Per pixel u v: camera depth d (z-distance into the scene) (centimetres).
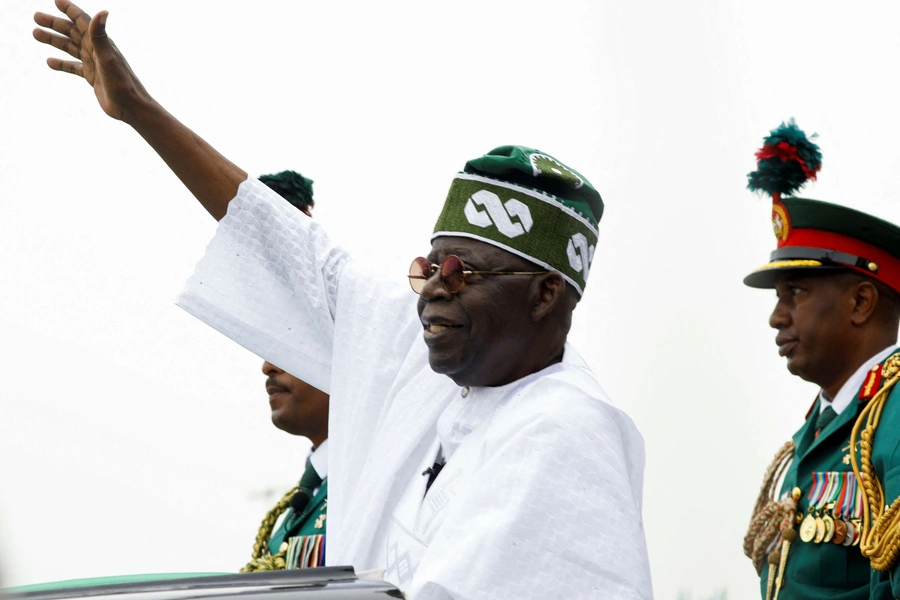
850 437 640
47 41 583
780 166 694
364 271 588
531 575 413
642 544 438
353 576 285
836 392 679
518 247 479
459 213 489
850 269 668
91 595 260
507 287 478
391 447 521
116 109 570
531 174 482
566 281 491
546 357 495
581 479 435
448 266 477
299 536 755
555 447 439
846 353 669
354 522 512
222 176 585
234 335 584
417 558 470
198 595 262
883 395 627
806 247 679
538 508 425
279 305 591
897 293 672
